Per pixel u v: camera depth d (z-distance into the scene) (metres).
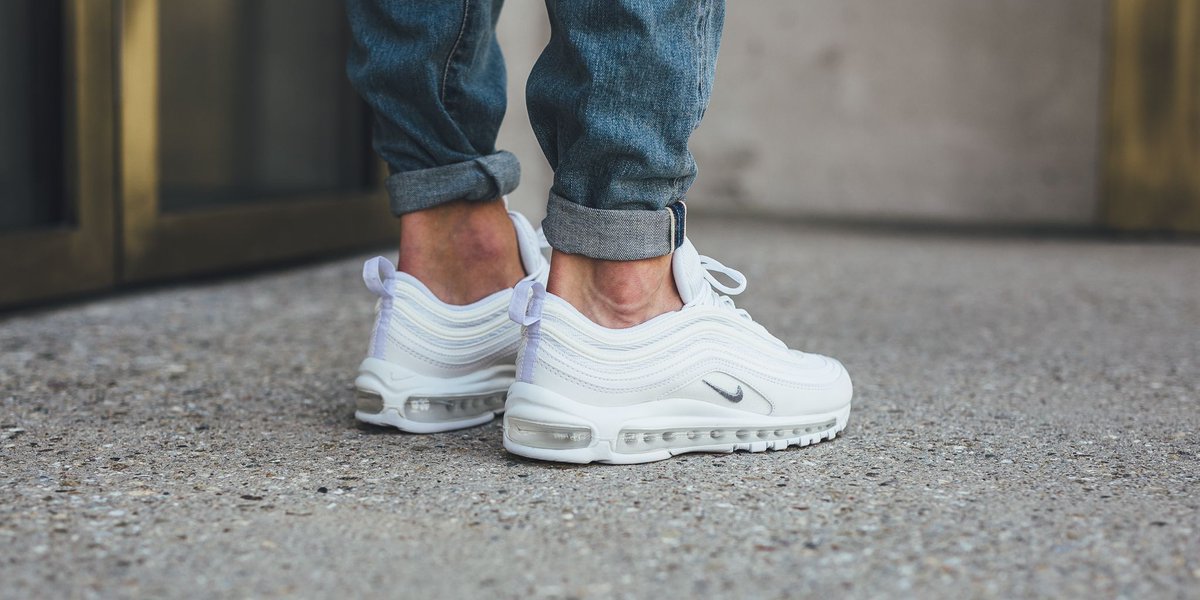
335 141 2.38
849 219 3.41
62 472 1.02
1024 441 1.15
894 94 3.43
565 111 1.01
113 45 1.88
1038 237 3.04
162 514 0.91
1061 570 0.80
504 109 1.19
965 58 3.36
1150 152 3.07
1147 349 1.65
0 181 1.77
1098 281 2.30
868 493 0.97
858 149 3.48
